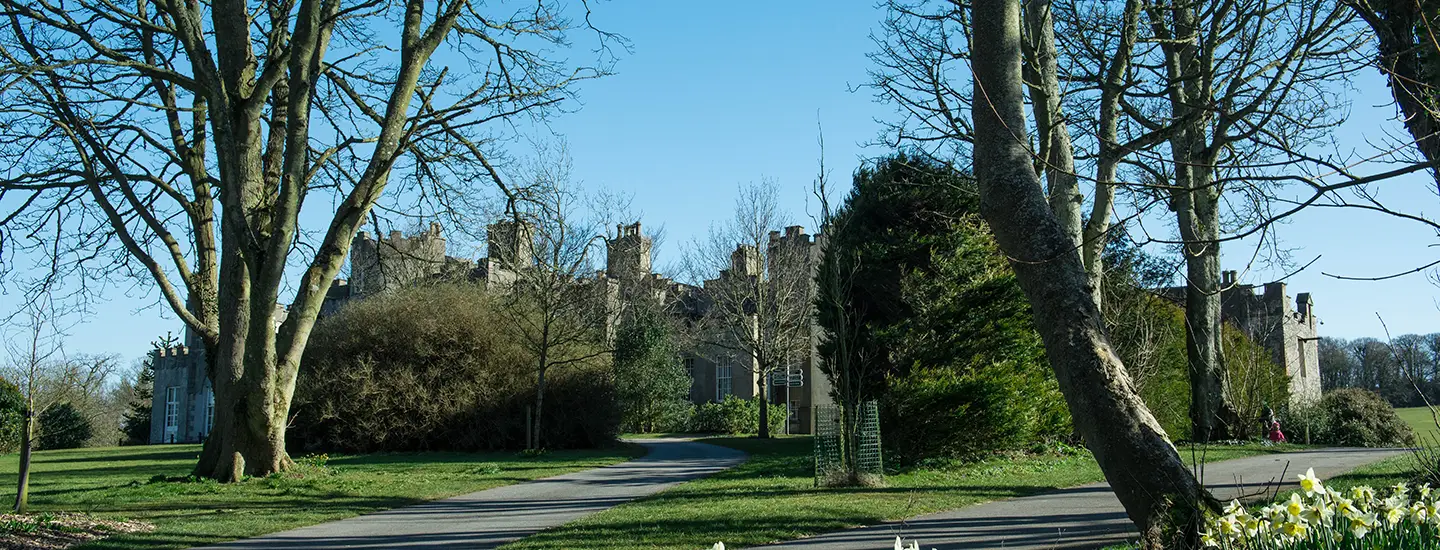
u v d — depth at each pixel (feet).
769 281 146.00
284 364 58.23
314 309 59.06
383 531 39.55
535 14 62.64
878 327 64.44
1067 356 24.38
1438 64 25.27
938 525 36.32
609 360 126.52
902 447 63.21
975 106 27.20
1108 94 49.11
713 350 191.01
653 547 32.37
